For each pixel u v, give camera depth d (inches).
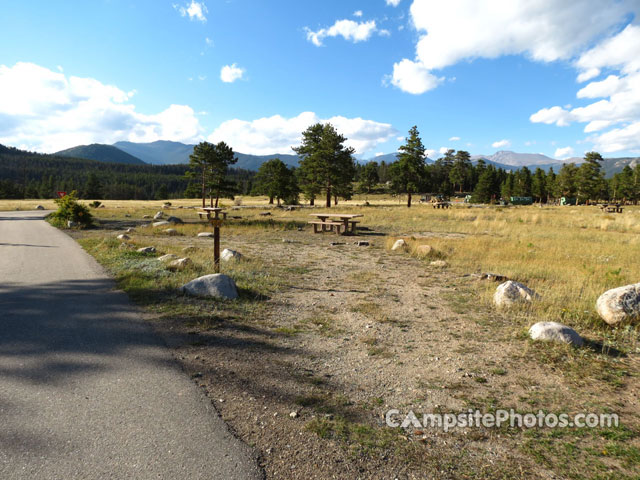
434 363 158.4
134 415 110.7
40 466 87.7
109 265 346.0
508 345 178.7
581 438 106.6
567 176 3208.7
